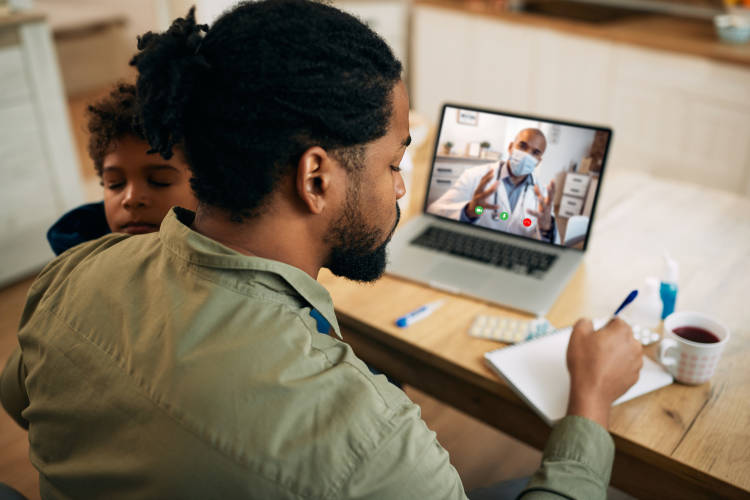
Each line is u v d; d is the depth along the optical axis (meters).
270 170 0.59
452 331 1.10
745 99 2.64
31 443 0.66
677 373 0.95
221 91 0.58
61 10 4.72
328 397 0.56
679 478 0.86
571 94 3.22
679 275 1.24
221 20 0.61
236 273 0.61
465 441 1.79
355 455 0.54
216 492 0.53
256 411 0.55
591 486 0.73
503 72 3.44
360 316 1.14
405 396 0.62
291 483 0.53
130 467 0.56
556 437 0.78
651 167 3.07
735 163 2.78
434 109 3.86
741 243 1.35
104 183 1.10
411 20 3.92
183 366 0.57
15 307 2.36
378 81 0.61
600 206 1.53
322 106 0.58
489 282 1.21
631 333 0.88
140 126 0.68
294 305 0.64
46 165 2.51
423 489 0.55
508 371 0.98
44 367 0.66
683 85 2.80
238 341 0.58
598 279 1.23
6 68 2.29
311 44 0.58
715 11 3.10
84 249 0.77
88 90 4.70
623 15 3.30
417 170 1.68
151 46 0.61
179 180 1.06
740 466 0.82
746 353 1.02
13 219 2.44
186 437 0.55
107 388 0.60
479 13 3.39
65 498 0.62
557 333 1.05
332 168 0.62
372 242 0.69
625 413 0.90
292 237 0.64
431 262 1.27
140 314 0.62
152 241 0.69
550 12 3.43
